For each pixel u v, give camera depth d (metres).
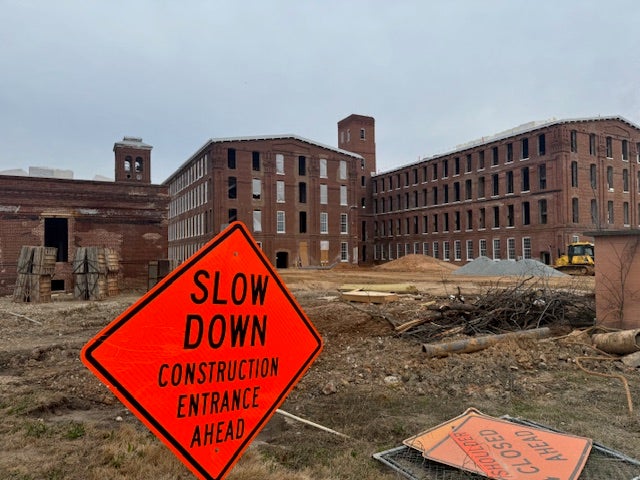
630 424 5.16
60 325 12.80
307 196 54.31
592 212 44.59
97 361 2.25
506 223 49.09
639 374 7.14
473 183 53.56
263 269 2.93
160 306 2.47
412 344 9.30
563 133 43.16
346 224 56.88
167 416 2.46
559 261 33.72
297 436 5.02
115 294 22.30
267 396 2.90
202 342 2.62
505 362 7.57
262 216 51.72
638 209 48.38
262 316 2.90
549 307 10.75
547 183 44.09
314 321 11.67
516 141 47.88
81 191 24.45
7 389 6.83
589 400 6.00
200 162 55.75
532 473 3.79
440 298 15.36
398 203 67.50
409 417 5.55
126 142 46.06
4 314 14.70
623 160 47.78
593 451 4.36
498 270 33.59
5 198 22.91
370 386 6.88
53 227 32.22
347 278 31.88
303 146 54.31
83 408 6.33
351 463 4.26
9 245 22.92
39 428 5.05
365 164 73.12
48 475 3.86
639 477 3.83
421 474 3.98
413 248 63.59
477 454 4.14
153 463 4.12
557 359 7.86
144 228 25.75
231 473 3.73
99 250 20.61
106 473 3.87
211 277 2.68
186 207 62.72
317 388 6.81
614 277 9.50
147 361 2.41
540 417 5.40
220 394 2.68
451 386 6.60
